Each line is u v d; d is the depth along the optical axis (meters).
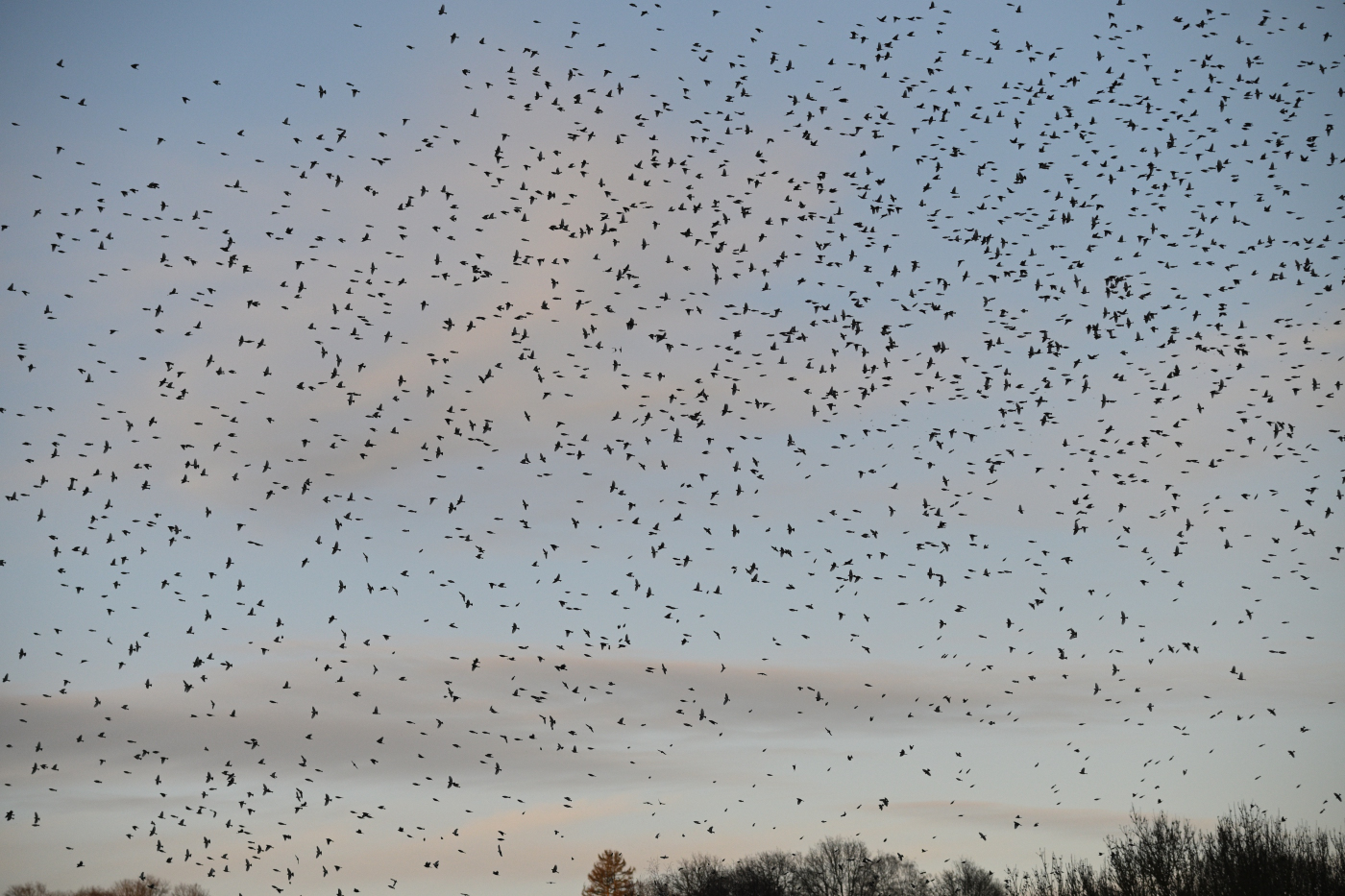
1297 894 70.31
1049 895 83.00
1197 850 76.81
